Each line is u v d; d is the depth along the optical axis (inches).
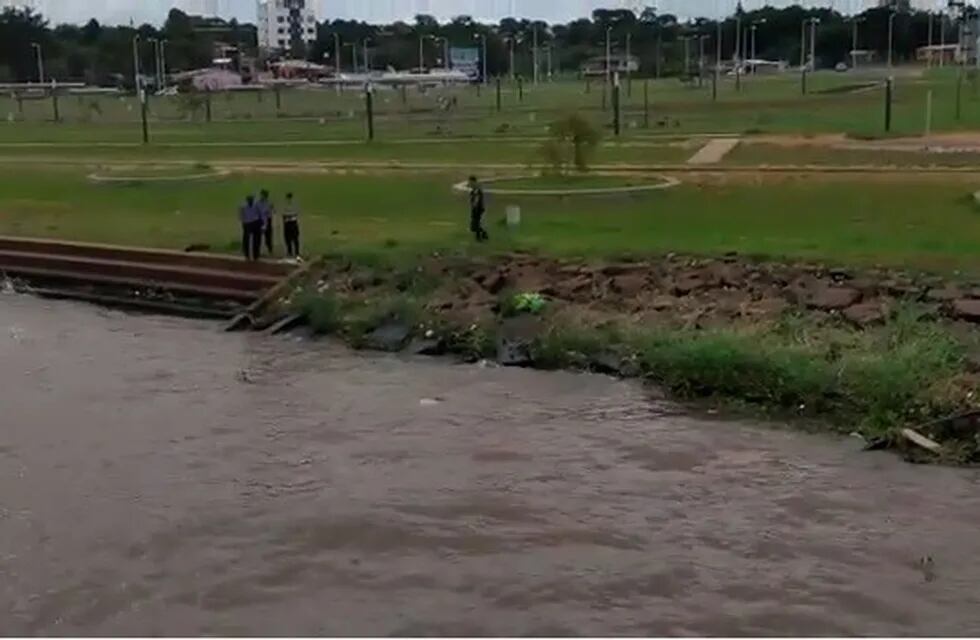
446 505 603.2
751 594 501.7
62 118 3882.9
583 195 1432.1
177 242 1274.6
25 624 490.6
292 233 1154.0
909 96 3690.9
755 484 622.8
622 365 836.6
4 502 620.7
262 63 7091.5
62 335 1043.9
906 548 542.0
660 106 3597.4
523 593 505.7
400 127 2992.1
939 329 808.9
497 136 2546.8
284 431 734.5
